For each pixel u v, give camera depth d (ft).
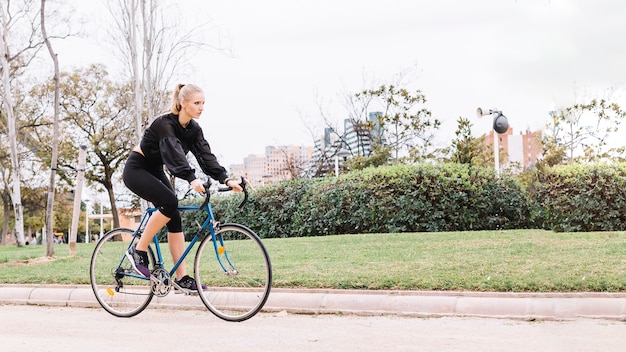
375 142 89.61
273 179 108.17
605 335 14.03
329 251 29.94
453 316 17.03
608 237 29.68
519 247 27.30
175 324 17.04
